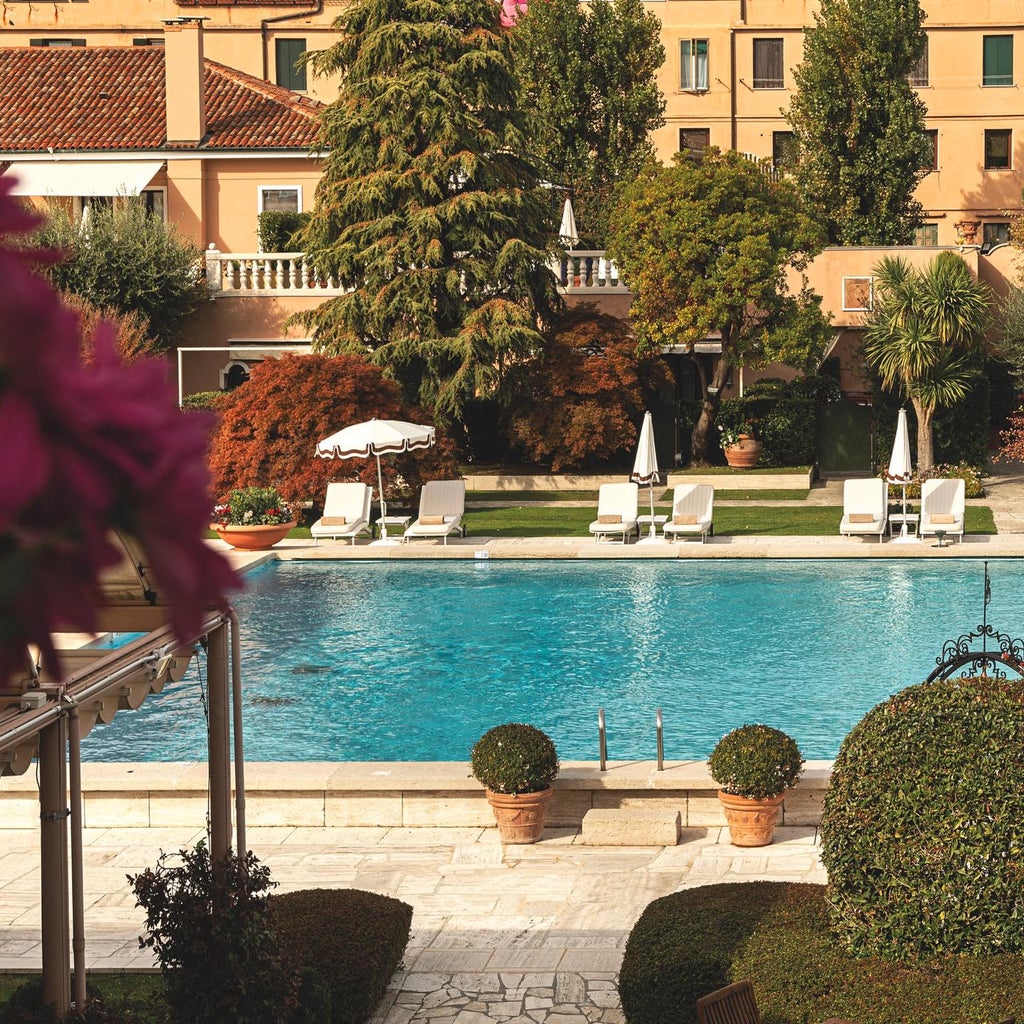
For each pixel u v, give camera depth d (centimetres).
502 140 3609
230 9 5541
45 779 627
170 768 1245
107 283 3450
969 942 684
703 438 3584
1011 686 727
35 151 3912
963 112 5422
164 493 81
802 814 1198
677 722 1536
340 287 3769
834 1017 634
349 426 2867
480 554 2559
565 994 845
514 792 1158
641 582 2338
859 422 3675
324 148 3703
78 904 641
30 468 76
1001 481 3366
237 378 3831
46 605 77
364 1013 796
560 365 3478
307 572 2491
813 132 4616
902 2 4562
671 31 5462
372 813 1213
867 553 2484
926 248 3762
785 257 3366
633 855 1131
